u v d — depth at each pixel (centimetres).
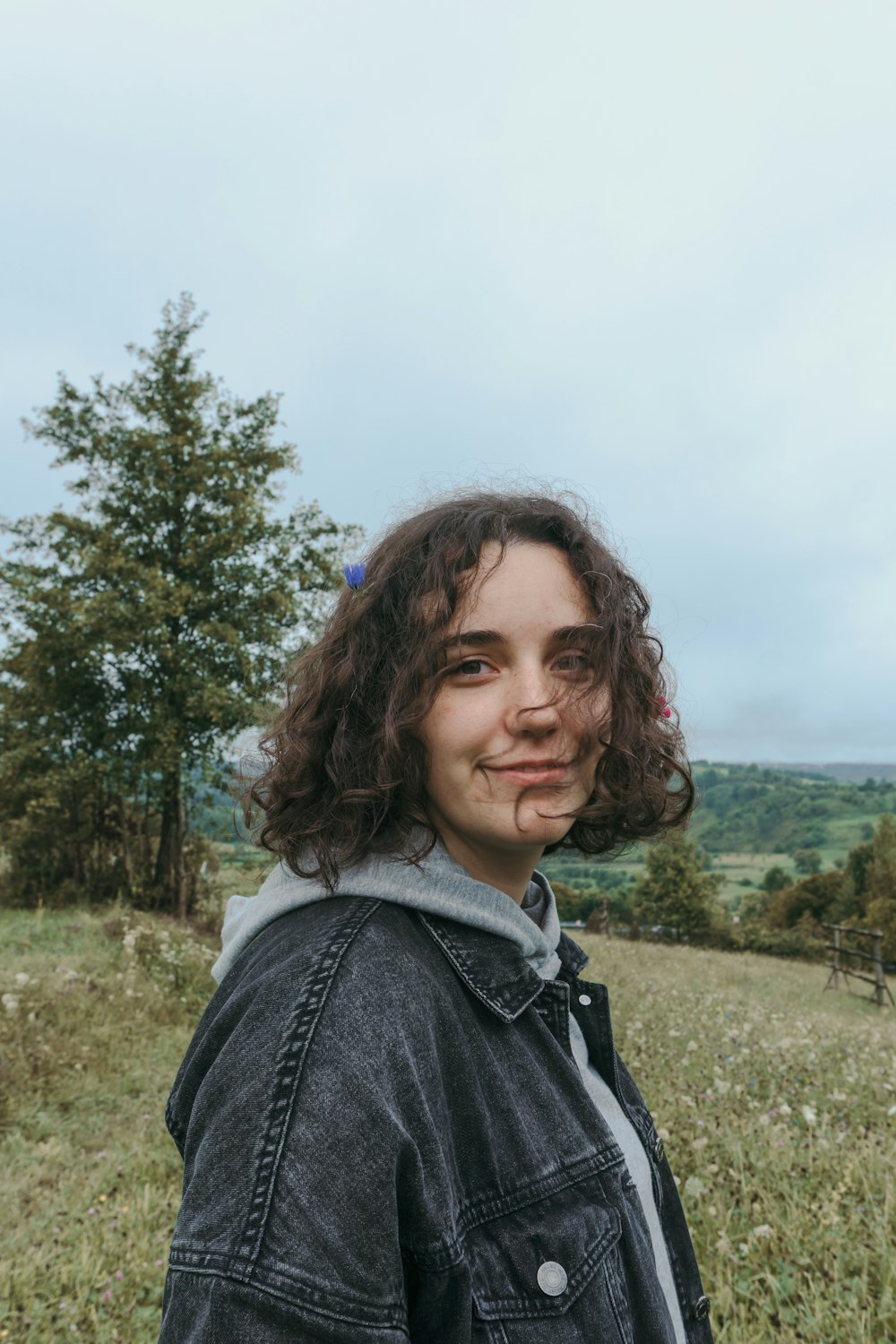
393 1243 66
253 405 1734
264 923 91
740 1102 481
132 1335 292
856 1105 477
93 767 1458
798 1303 280
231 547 1569
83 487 1634
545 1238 80
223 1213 64
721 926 2992
